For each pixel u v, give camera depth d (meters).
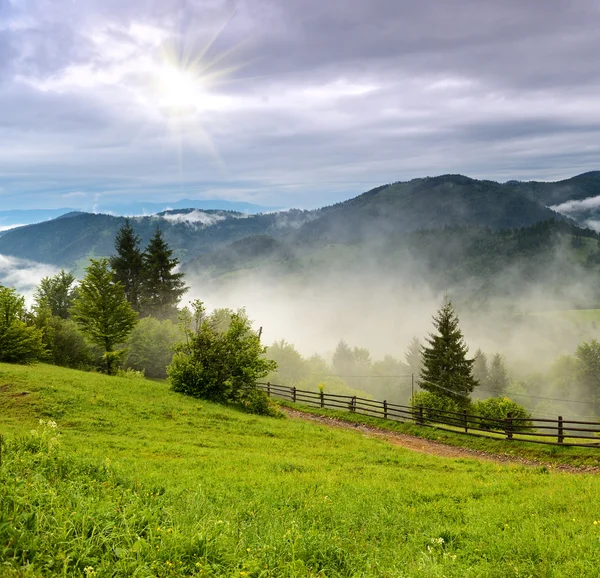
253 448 19.59
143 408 24.20
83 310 43.34
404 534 9.02
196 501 8.63
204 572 5.76
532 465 21.98
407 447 25.19
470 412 43.28
